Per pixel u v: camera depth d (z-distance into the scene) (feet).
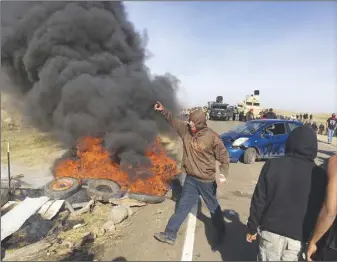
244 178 27.30
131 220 17.19
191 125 14.03
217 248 14.23
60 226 16.08
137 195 19.75
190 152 14.17
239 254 13.74
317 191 9.14
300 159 9.48
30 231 15.28
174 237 14.33
